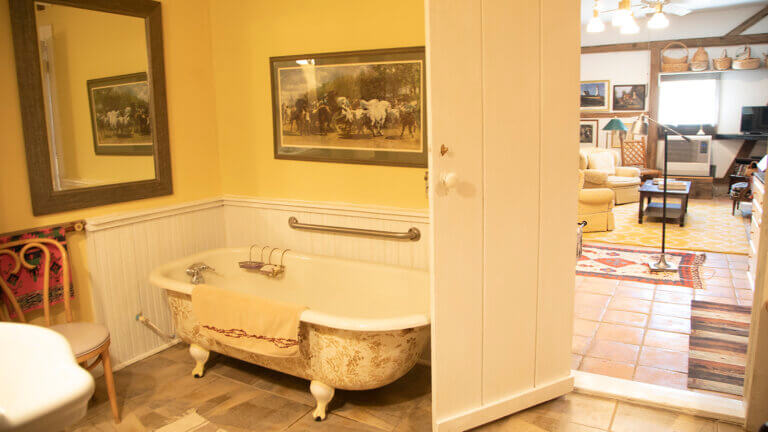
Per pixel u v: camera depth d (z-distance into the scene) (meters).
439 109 2.05
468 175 2.15
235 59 3.37
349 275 3.01
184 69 3.26
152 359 3.09
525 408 2.46
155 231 3.15
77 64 2.70
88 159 2.79
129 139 2.98
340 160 3.09
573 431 2.30
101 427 2.40
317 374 2.42
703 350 3.08
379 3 2.83
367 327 2.20
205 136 3.44
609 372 2.85
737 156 8.58
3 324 1.16
